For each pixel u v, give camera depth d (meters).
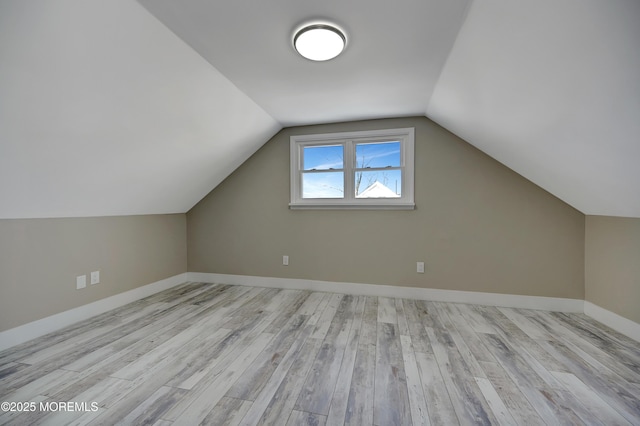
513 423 1.32
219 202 3.76
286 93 2.52
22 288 2.11
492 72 1.73
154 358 1.88
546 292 2.79
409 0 1.40
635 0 0.95
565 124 1.69
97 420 1.32
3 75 1.30
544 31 1.25
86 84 1.57
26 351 1.97
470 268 2.99
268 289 3.51
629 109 1.30
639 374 1.70
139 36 1.53
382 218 3.22
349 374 1.71
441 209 3.05
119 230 2.90
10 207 1.94
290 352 1.97
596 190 2.13
